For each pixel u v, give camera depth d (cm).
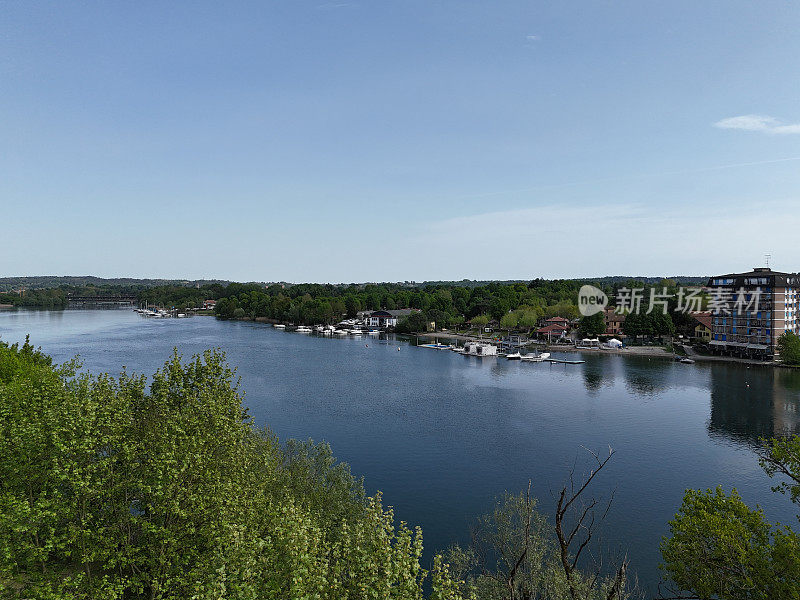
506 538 3734
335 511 3478
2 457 2575
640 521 4694
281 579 1733
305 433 7344
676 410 8575
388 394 9912
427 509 4988
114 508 2483
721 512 2608
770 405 8781
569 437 7181
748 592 2286
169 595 2239
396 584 1933
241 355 15238
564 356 15012
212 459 2678
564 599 2559
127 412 2828
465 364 13788
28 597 2152
